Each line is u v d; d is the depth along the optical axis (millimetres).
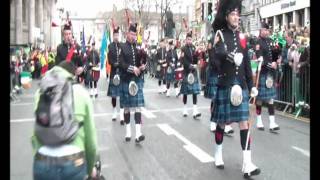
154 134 8945
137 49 8141
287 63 11250
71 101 3414
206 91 8750
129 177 6055
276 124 9422
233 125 9844
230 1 6113
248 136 5988
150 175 6137
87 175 3604
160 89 17594
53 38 51938
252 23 36844
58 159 3355
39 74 26609
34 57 26125
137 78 8172
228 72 6090
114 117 10852
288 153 7188
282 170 6254
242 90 6062
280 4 33125
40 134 3350
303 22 30109
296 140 8109
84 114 3494
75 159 3383
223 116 6152
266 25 9047
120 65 8055
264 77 8930
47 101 3367
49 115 3318
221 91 6176
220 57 6117
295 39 11648
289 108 11266
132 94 8086
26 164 6805
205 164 6660
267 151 7336
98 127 9875
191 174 6152
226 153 7293
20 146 8070
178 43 18594
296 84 10734
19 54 19844
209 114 11523
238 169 6379
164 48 17828
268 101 9008
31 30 38219
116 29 10391
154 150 7586
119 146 7930
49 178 3375
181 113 11781
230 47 6059
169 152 7434
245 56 6145
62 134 3326
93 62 15906
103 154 7352
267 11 35312
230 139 8352
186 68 10930
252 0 37344
